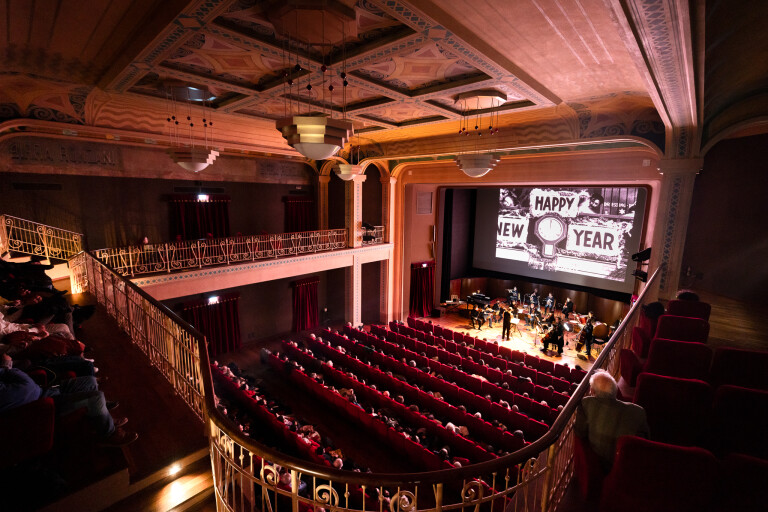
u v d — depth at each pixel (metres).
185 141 11.79
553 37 5.14
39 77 7.16
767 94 7.33
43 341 4.82
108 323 7.63
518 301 19.23
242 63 6.49
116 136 10.45
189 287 12.48
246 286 17.45
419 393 10.49
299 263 15.43
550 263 18.38
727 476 2.48
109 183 12.68
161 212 14.00
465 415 9.39
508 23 4.77
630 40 3.71
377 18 4.80
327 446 8.90
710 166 12.02
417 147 14.63
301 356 13.61
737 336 7.73
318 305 20.31
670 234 9.07
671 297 9.16
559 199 17.83
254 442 2.87
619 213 16.05
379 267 19.42
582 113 9.82
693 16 3.21
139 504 3.68
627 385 5.49
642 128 9.23
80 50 6.00
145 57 5.79
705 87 5.96
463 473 2.58
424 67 6.63
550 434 3.08
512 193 19.47
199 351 4.38
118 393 5.18
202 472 4.09
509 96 8.48
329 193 18.95
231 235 16.08
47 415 3.31
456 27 4.79
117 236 12.96
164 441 4.28
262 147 13.99
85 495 3.42
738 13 3.41
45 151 11.23
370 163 18.20
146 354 6.28
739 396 3.48
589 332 14.67
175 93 8.40
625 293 16.14
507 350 13.52
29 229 10.55
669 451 2.60
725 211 11.53
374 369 11.89
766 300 10.41
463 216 21.02
